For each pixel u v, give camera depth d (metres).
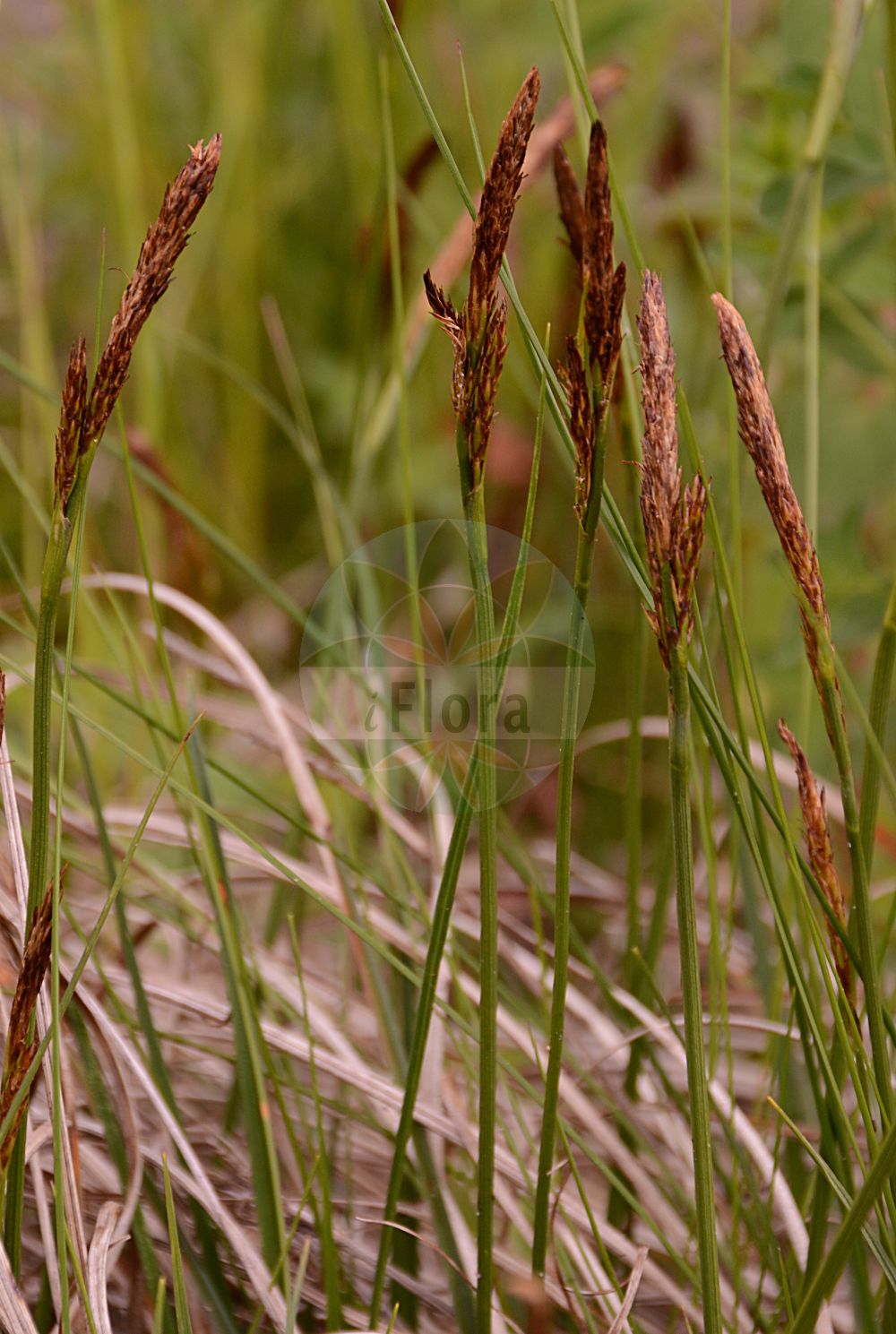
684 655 0.48
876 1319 0.55
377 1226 0.58
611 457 0.79
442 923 0.51
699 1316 0.56
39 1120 0.55
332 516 0.79
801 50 0.83
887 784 0.52
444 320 0.48
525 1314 0.55
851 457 0.95
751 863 0.58
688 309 1.07
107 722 0.88
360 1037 0.69
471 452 0.49
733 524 0.54
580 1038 0.73
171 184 0.47
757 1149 0.55
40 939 0.49
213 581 0.87
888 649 0.52
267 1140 0.54
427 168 0.73
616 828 1.01
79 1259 0.51
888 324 0.88
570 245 0.53
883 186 0.80
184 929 0.61
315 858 0.78
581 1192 0.53
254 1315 0.54
